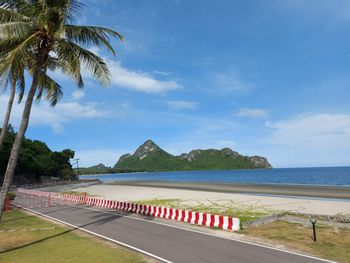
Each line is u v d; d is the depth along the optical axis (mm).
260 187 53969
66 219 20250
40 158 88375
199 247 12375
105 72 14453
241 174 166750
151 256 11188
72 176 99438
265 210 24047
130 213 22547
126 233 15344
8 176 11914
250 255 11148
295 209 24141
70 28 13312
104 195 44562
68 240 13906
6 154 70812
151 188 58656
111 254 11445
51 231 16125
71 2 12727
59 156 100375
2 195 11750
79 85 15320
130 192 49125
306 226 16531
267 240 13453
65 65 15492
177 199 34562
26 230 16516
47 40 12852
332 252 11484
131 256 11172
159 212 20672
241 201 30766
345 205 25766
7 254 11734
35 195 43031
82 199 30703
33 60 14125
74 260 10742
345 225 16859
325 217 19109
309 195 37219
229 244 12812
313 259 10562
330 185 59344
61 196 35531
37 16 12703
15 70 12422
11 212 24906
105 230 16219
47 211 24812
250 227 16453
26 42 11961
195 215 18016
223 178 125188
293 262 10250
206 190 49406
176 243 13109
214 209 25234
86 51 14133
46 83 17531
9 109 17875
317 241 13227
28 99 12430
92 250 12039
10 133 79625
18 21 12320
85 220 19672
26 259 10977
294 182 77625
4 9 12414
